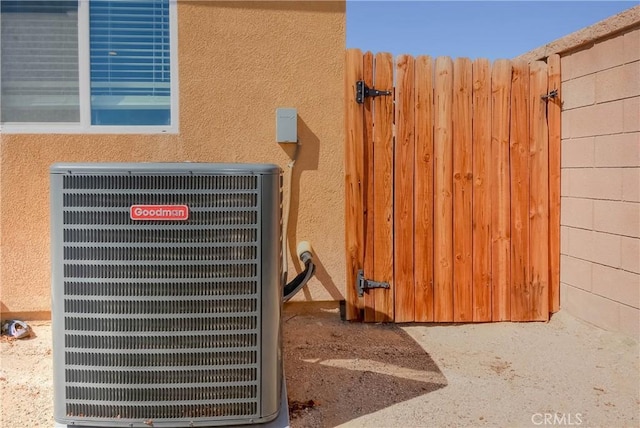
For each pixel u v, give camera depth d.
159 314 2.67
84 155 4.36
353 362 3.85
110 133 4.35
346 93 4.46
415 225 4.56
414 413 3.14
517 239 4.64
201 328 2.70
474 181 4.59
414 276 4.59
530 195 4.65
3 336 4.25
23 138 4.31
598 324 4.33
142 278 2.66
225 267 2.69
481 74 4.56
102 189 2.63
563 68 4.65
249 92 4.45
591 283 4.39
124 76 4.41
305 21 4.47
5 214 4.33
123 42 4.41
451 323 4.64
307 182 4.53
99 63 4.39
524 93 4.61
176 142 4.41
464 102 4.55
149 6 4.42
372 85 4.49
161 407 2.69
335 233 4.59
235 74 4.43
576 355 3.99
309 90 4.50
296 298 4.58
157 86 4.44
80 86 4.37
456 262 4.61
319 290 4.60
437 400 3.29
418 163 4.54
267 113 4.47
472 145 4.57
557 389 3.45
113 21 4.40
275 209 2.76
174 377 2.69
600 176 4.26
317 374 3.64
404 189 4.54
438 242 4.59
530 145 4.64
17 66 4.37
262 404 2.76
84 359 2.68
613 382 3.55
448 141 4.55
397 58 4.48
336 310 4.71
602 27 4.11
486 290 4.64
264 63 4.46
